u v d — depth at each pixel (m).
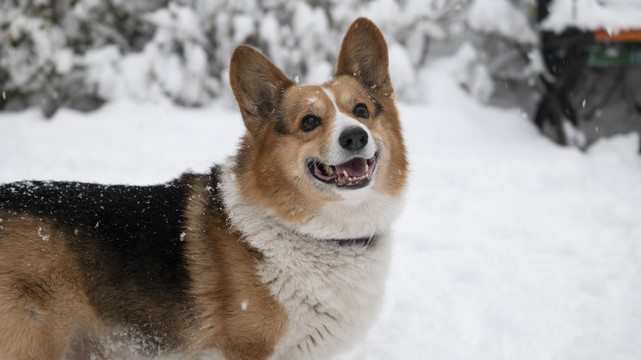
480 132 8.49
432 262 4.88
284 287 2.86
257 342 2.88
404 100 9.16
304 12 9.41
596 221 5.60
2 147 7.30
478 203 6.14
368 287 3.04
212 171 3.29
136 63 9.41
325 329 2.95
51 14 9.62
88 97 10.13
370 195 3.02
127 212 2.98
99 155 7.16
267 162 2.95
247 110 3.10
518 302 4.14
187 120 8.62
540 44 8.75
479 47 10.26
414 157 7.42
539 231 5.43
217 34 9.62
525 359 3.45
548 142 8.40
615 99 9.43
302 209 2.95
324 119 2.97
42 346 2.75
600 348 3.48
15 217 2.80
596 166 7.43
